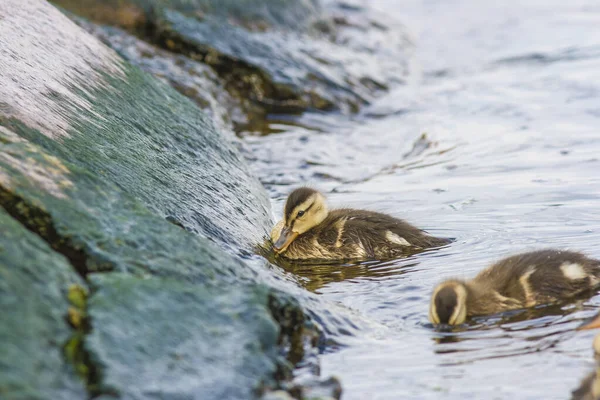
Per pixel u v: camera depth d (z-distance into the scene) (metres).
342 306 10.19
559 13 34.53
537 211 13.85
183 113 14.55
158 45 22.17
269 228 13.64
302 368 8.54
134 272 8.52
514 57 28.06
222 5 23.59
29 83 11.45
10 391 6.32
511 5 37.31
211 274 9.06
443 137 19.56
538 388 8.10
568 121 19.89
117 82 13.74
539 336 9.31
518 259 11.10
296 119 22.02
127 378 6.93
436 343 9.24
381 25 31.02
